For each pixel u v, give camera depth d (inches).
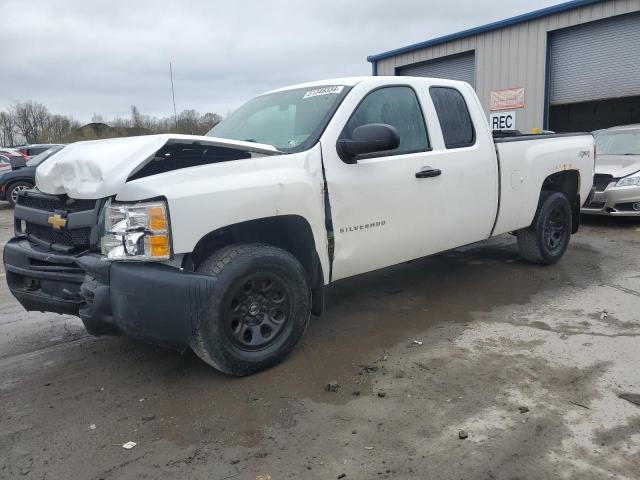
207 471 105.9
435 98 189.5
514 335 167.2
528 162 218.4
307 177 147.4
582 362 146.7
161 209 122.9
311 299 155.3
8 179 617.0
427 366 147.2
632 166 343.9
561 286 217.0
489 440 112.4
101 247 128.5
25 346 174.6
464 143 194.4
